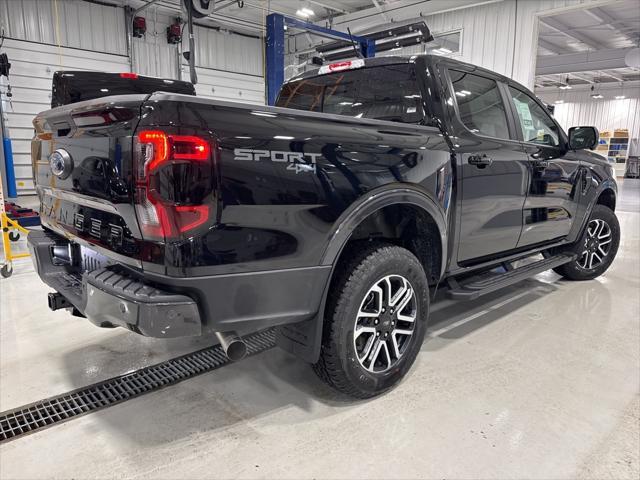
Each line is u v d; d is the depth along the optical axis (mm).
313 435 1732
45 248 2066
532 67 8898
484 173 2350
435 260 2191
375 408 1916
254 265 1458
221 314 1438
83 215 1726
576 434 1748
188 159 1292
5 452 1636
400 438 1713
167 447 1665
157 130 1279
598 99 24047
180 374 2211
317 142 1594
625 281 3939
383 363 2014
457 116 2293
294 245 1538
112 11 10172
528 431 1763
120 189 1395
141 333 1362
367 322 1898
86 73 3043
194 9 6820
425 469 1546
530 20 8789
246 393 2043
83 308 1585
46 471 1539
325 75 2721
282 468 1550
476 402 1964
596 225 3801
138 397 2008
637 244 5648
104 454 1625
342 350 1770
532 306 3252
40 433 1746
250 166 1407
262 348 2512
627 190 14594
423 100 2232
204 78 11961
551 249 3543
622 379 2182
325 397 2010
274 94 7574
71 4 9594
